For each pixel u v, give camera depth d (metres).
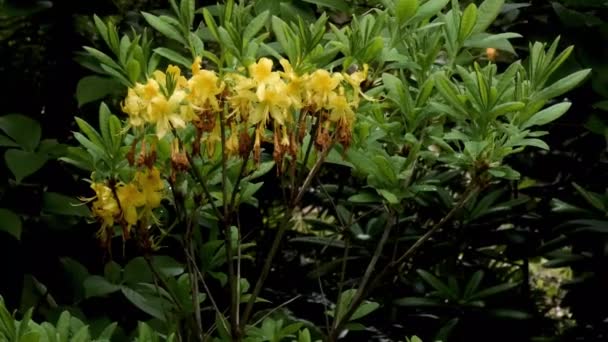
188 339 1.67
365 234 2.36
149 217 1.59
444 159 1.62
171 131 1.51
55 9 2.35
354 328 1.73
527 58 2.20
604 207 2.18
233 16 1.56
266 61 1.44
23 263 2.25
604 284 2.34
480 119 1.56
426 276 2.25
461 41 1.63
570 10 2.21
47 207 2.15
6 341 1.49
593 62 2.19
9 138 2.25
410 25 1.68
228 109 1.48
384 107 1.79
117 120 1.54
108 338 1.66
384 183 1.65
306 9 1.99
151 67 1.63
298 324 1.68
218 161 1.62
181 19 1.59
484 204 2.31
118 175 1.60
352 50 1.54
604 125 2.19
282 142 1.45
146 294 2.03
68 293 2.21
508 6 2.24
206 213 1.73
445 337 2.20
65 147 2.14
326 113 1.49
